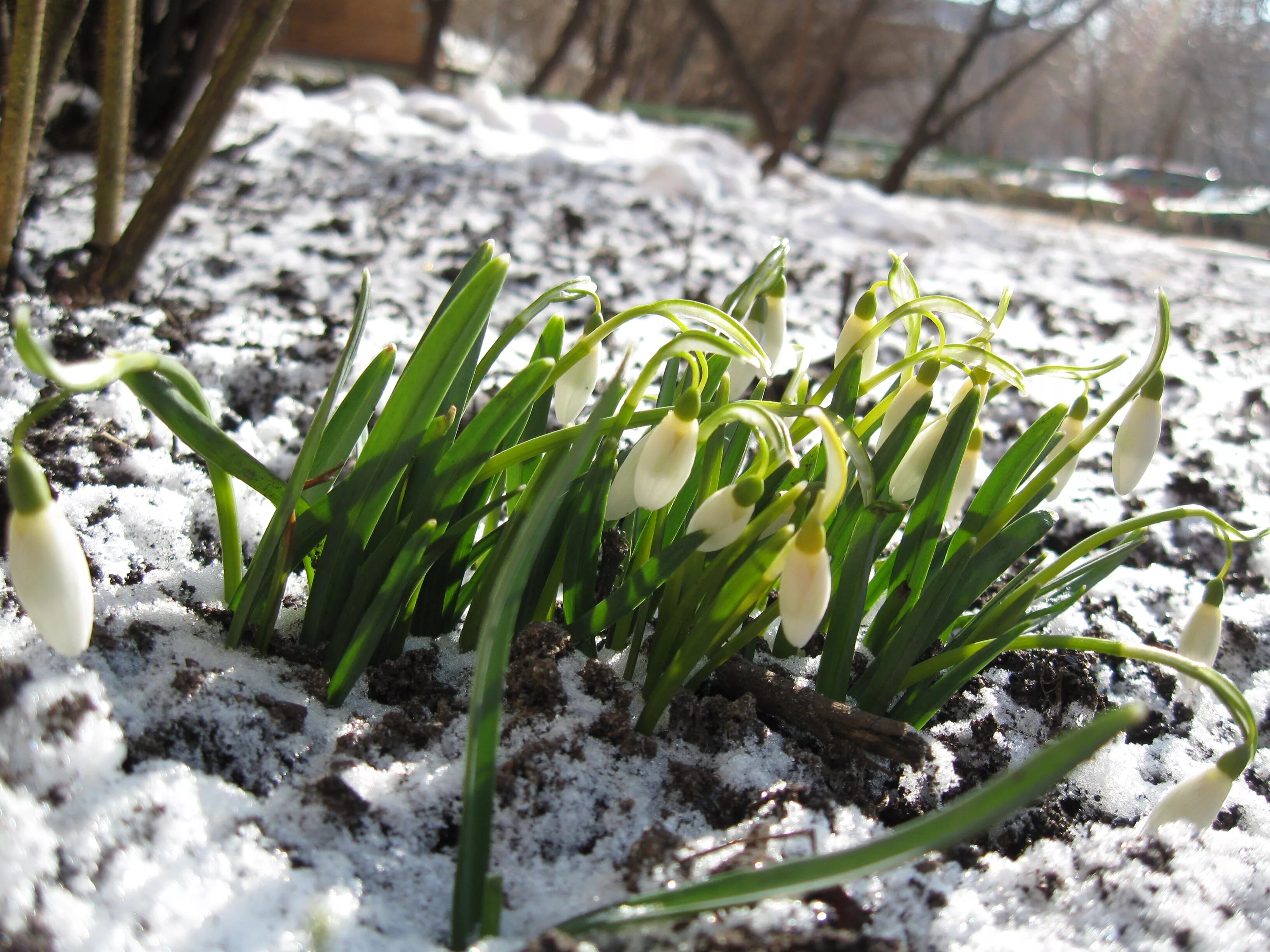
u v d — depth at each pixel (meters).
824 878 0.19
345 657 0.25
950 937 0.21
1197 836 0.24
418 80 1.78
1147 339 0.83
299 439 0.42
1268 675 0.37
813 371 0.60
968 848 0.24
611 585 0.29
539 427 0.29
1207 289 1.14
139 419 0.39
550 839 0.23
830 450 0.21
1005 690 0.31
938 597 0.26
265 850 0.21
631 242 0.86
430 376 0.24
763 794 0.24
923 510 0.27
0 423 0.36
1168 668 0.35
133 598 0.28
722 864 0.22
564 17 3.69
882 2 1.92
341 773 0.23
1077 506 0.47
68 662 0.24
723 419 0.22
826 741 0.26
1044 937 0.22
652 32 2.92
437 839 0.23
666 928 0.20
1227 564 0.25
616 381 0.21
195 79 0.81
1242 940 0.22
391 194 0.90
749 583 0.23
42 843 0.20
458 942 0.20
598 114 1.63
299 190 0.86
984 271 1.03
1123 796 0.29
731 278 0.80
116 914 0.19
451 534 0.26
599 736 0.25
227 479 0.26
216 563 0.33
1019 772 0.18
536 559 0.27
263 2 0.45
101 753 0.22
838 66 1.52
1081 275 1.12
